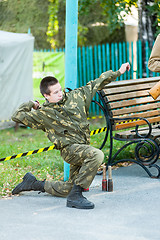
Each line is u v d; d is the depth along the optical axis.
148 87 6.96
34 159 7.65
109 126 6.36
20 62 11.81
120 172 6.58
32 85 12.22
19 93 11.88
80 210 4.67
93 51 13.89
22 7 16.89
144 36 12.06
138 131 6.63
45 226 4.15
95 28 16.02
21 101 11.93
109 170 5.51
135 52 12.82
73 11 5.62
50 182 5.24
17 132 11.81
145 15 11.89
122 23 14.53
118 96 6.38
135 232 3.95
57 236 3.87
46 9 16.94
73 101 4.85
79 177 4.70
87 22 16.06
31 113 4.76
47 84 4.73
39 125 4.80
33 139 10.46
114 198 5.14
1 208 4.80
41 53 12.68
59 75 12.77
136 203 4.91
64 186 5.16
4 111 11.66
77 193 4.76
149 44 12.04
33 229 4.07
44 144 9.42
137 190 5.49
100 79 5.04
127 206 4.80
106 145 8.48
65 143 4.73
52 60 12.70
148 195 5.23
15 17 16.92
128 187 5.66
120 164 7.09
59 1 16.16
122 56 13.55
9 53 11.53
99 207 4.78
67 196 5.19
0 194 5.44
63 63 12.76
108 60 13.43
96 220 4.32
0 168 6.96
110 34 15.89
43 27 16.86
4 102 11.62
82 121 4.82
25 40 11.85
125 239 3.78
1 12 16.89
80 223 4.22
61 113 4.77
